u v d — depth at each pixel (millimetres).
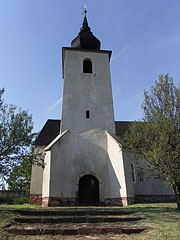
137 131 12695
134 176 18656
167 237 5516
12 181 11570
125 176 15242
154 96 12664
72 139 17672
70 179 16203
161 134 10906
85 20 25547
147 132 12094
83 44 22609
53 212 8930
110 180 16484
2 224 6738
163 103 12250
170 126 11023
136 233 6230
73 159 16953
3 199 20125
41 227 6527
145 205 13555
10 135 12062
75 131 18016
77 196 15836
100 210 9531
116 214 9156
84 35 23188
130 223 7355
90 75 20719
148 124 12281
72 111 18766
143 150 12062
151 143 11711
